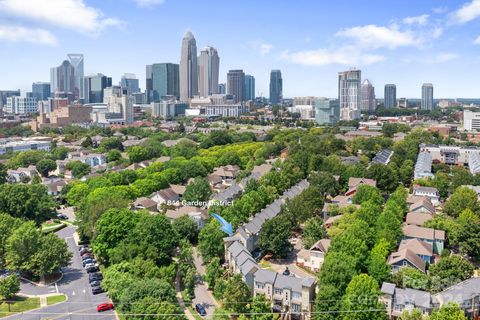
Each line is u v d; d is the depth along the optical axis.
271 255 170.62
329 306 117.56
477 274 146.00
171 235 158.00
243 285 128.62
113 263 149.38
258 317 117.44
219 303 136.12
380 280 134.88
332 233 169.12
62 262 153.00
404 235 167.38
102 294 140.88
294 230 197.38
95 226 170.88
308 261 159.00
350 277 124.81
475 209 193.38
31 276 153.88
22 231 154.38
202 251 164.62
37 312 129.12
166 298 119.06
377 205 193.12
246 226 175.88
